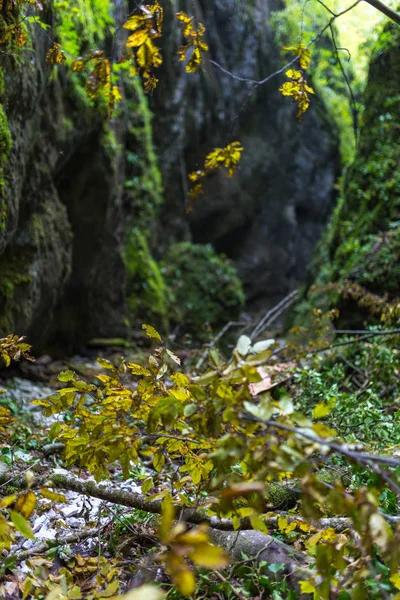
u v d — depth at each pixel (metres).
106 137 7.36
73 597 2.23
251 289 15.41
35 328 6.34
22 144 5.22
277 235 15.54
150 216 10.00
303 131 15.13
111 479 3.60
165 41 11.06
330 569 2.03
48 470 3.83
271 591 2.30
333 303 7.10
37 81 5.20
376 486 1.83
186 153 12.89
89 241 7.45
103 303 7.94
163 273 11.56
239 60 13.35
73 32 6.02
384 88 8.20
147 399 2.49
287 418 1.83
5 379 5.77
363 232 7.47
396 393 4.77
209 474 2.81
